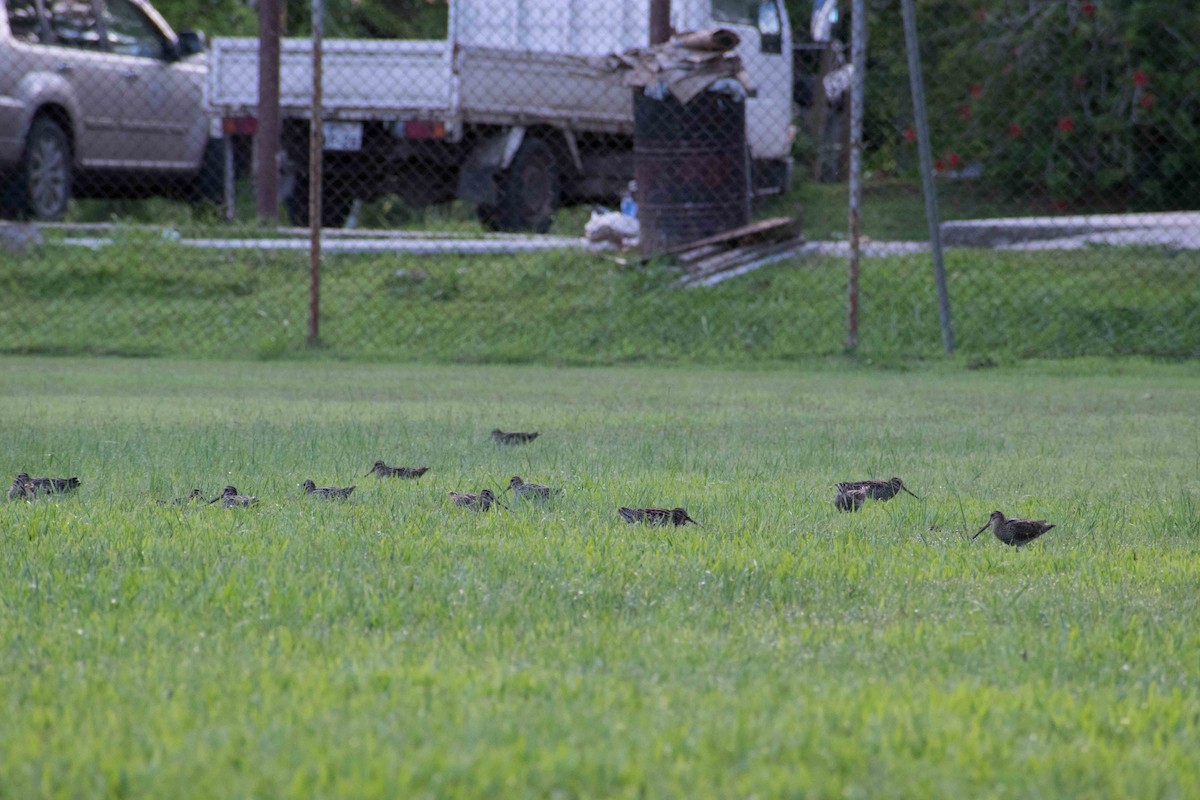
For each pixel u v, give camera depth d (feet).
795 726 25.59
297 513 50.31
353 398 107.24
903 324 145.28
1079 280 153.38
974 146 236.02
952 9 239.91
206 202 198.08
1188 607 37.76
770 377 128.47
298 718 25.63
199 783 22.34
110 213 228.22
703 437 80.43
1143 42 216.13
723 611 35.96
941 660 31.32
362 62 182.29
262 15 173.58
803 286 153.28
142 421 85.51
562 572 39.81
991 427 88.48
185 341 146.72
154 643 31.48
